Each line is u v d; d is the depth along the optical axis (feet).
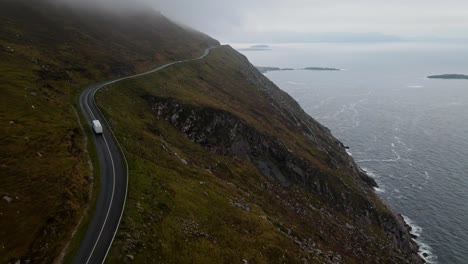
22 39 318.86
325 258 189.67
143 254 119.44
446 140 602.44
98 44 410.72
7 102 186.60
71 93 253.44
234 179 244.63
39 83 231.91
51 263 106.93
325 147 453.99
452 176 452.35
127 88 301.22
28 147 152.66
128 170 164.96
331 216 283.18
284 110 497.87
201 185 192.13
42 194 128.26
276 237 174.60
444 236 327.26
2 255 102.58
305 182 318.86
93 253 113.50
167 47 554.46
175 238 135.33
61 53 325.42
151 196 152.66
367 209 325.42
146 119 263.08
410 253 291.79
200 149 266.57
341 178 354.13
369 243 263.90
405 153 542.57
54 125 181.37
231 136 307.78
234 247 150.20
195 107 303.68
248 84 547.49
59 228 118.62
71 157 158.20
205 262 132.05
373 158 523.70
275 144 331.98
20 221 114.73
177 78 392.88
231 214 175.11
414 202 388.78
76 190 137.80
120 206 137.49
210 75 487.20
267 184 272.92
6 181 128.98
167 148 225.97
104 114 223.30
